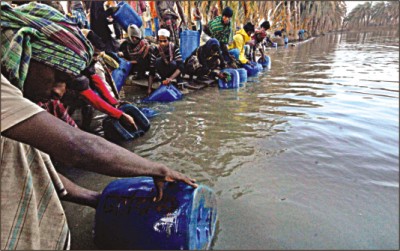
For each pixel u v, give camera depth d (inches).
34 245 44.9
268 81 212.8
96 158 41.9
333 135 104.0
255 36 280.1
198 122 122.4
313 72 247.3
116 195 54.9
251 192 69.9
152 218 50.2
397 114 126.1
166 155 91.4
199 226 52.7
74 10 202.8
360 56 365.4
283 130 110.0
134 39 170.7
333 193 68.9
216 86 200.4
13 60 41.9
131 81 189.6
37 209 46.6
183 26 278.1
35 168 46.8
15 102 37.4
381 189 70.4
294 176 76.9
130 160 44.8
